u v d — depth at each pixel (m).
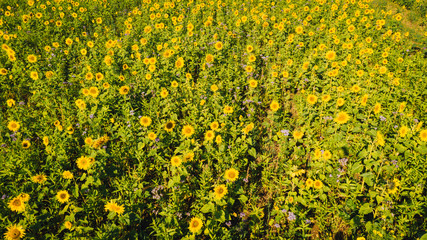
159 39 10.38
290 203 4.11
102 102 6.28
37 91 6.66
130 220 3.89
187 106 6.19
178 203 4.10
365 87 7.31
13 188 4.16
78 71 8.34
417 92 6.82
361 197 4.55
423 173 4.34
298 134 5.02
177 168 4.39
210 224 3.73
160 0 14.96
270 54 9.38
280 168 4.86
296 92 7.99
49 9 13.18
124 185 4.13
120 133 5.14
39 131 5.67
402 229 3.69
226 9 13.80
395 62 8.86
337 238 4.03
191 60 8.70
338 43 9.62
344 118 4.94
